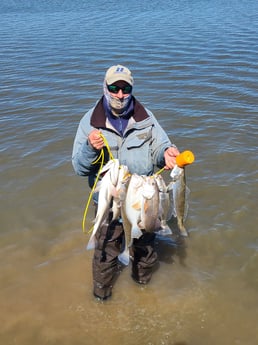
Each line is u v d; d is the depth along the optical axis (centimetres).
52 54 1369
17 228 584
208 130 825
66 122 864
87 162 401
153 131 426
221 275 507
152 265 473
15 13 2347
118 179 384
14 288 493
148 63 1248
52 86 1066
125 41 1536
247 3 2689
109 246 439
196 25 1858
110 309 468
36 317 457
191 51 1377
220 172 694
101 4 2748
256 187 655
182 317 456
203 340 429
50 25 1930
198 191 648
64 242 563
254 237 561
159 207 396
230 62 1250
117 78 386
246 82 1079
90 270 521
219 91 1019
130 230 399
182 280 502
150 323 451
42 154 750
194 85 1058
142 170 425
